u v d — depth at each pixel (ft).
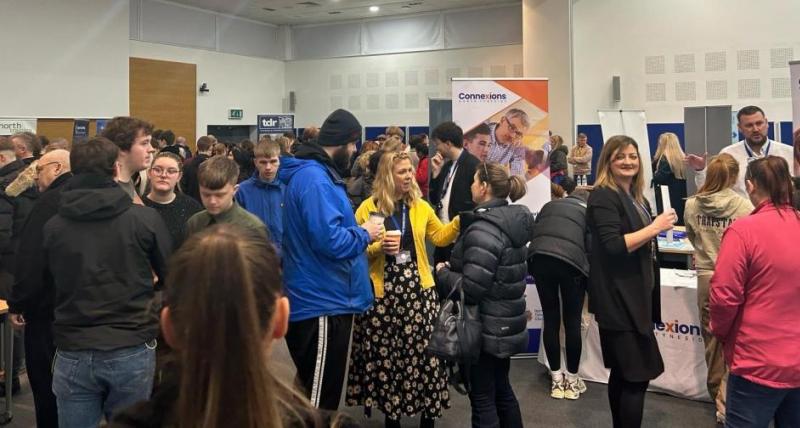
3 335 11.38
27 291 7.34
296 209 7.64
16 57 27.61
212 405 2.18
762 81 25.17
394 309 9.10
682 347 11.52
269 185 9.78
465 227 8.38
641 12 26.99
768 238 6.40
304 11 38.63
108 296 6.27
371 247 9.00
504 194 8.30
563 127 27.27
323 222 7.42
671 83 26.68
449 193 12.55
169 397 2.31
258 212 9.66
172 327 2.30
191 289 2.25
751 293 6.51
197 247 2.32
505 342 7.99
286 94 43.96
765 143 12.77
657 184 21.25
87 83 30.60
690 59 26.32
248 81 41.32
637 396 8.00
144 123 7.70
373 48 40.91
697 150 20.18
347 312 7.83
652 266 8.24
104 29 31.27
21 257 7.31
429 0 35.47
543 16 27.86
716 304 6.66
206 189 7.63
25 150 14.24
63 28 29.40
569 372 10.94
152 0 34.65
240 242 2.36
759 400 6.50
